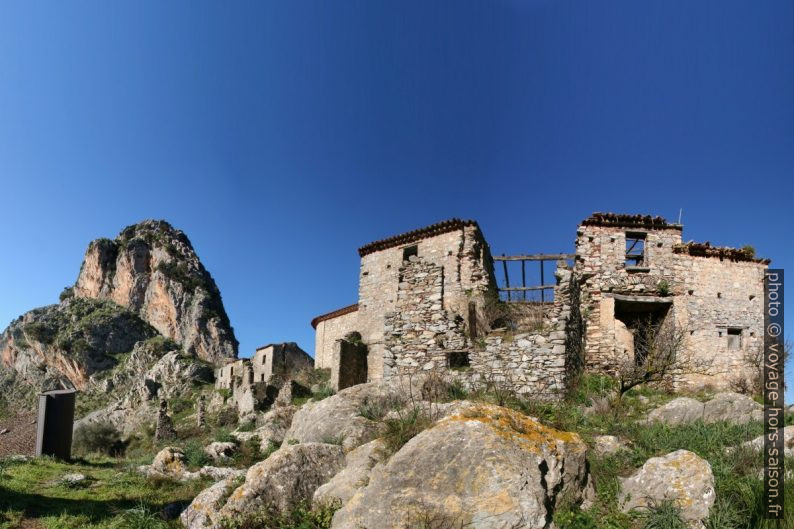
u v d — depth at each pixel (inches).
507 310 673.0
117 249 4847.4
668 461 270.2
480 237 991.0
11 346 4185.5
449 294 916.6
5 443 810.2
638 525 245.8
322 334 1459.2
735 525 240.2
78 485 437.4
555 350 445.1
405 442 289.3
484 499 228.8
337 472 318.0
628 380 516.4
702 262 733.9
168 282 4362.7
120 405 2738.7
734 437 339.9
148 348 3710.6
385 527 234.1
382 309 1036.5
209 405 1923.0
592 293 711.7
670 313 716.7
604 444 325.1
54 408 616.1
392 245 1060.5
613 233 735.1
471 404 325.7
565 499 248.5
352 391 461.4
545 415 369.7
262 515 281.4
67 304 4431.6
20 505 354.6
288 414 819.4
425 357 489.1
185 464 498.6
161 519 328.8
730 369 689.6
